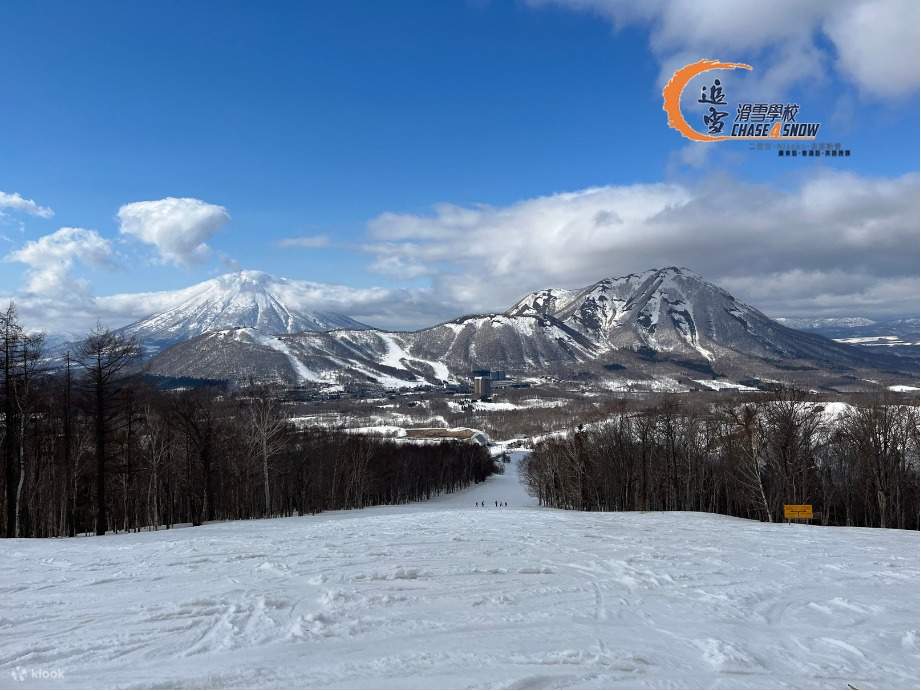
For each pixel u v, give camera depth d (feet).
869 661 29.99
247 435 173.27
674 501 199.21
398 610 37.06
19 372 102.32
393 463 319.88
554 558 54.90
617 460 219.41
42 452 128.98
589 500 232.94
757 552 60.08
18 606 37.50
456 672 27.12
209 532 83.35
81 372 110.01
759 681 27.04
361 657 28.99
